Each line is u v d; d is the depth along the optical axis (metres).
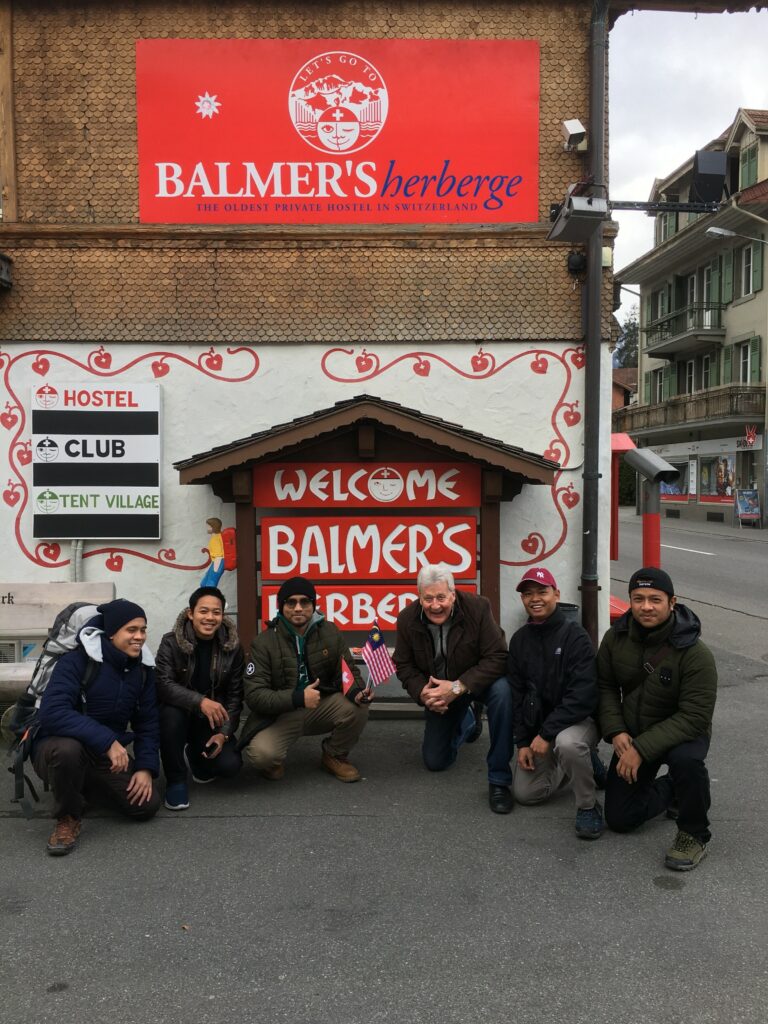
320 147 5.86
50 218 5.89
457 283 5.91
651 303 36.88
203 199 5.87
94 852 3.67
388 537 5.57
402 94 5.86
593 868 3.51
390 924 3.05
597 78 5.65
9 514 5.94
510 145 5.91
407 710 5.60
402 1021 2.50
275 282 5.89
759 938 2.95
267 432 5.17
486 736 5.32
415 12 5.84
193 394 5.91
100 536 5.89
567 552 6.00
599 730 4.00
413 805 4.21
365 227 5.88
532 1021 2.50
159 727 4.14
